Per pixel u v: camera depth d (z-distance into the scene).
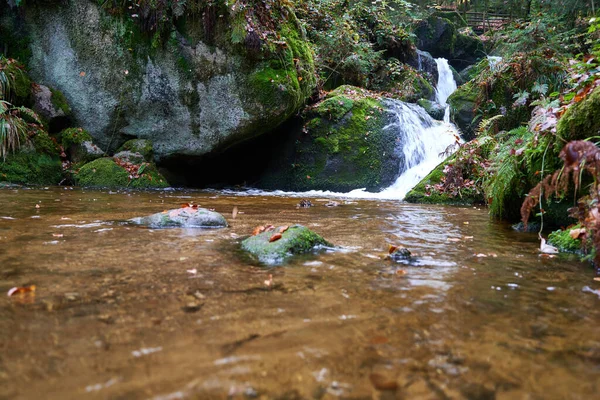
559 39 9.99
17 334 1.37
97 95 8.38
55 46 8.31
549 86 8.73
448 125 10.00
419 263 2.46
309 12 12.09
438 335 1.43
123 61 8.26
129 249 2.60
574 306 1.74
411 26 17.52
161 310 1.60
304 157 8.87
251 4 7.90
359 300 1.77
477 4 23.03
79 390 1.06
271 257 2.46
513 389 1.10
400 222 4.24
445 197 6.57
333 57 12.02
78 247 2.63
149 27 8.00
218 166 9.46
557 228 3.82
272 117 8.16
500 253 2.81
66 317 1.52
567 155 2.28
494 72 9.47
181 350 1.28
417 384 1.12
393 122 8.92
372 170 8.54
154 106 8.39
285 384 1.10
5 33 8.26
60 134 8.31
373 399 1.04
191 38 8.05
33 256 2.39
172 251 2.57
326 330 1.45
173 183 8.86
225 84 8.10
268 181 9.10
